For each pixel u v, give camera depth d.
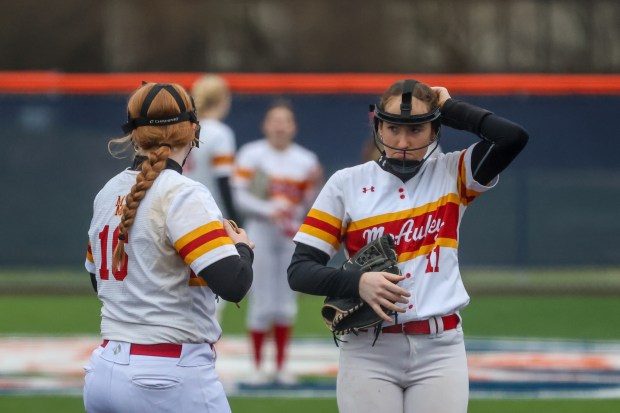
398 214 13.02
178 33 71.50
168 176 12.04
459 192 13.17
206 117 25.08
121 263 11.97
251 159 26.80
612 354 28.88
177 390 11.80
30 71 70.31
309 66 71.50
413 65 71.31
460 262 38.59
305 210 32.72
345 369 13.12
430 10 71.56
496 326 33.06
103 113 39.09
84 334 31.69
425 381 12.88
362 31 71.38
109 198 12.39
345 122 38.62
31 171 39.09
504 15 72.75
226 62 71.94
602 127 38.16
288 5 72.06
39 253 39.19
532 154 38.38
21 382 25.27
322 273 12.81
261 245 25.61
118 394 11.78
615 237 38.31
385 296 12.38
